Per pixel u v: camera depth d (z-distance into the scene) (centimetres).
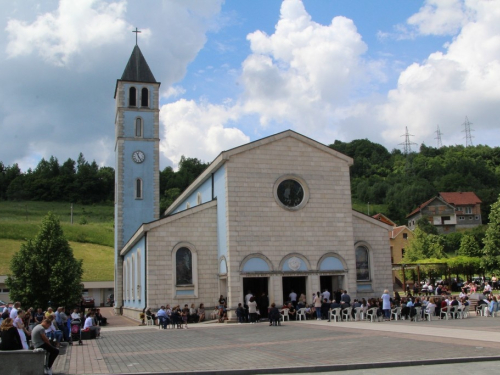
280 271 3688
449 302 3200
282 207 3772
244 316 3488
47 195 16350
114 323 4178
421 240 7731
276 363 1586
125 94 5888
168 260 3747
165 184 15738
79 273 4688
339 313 3241
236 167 3734
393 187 15062
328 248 3828
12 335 1500
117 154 5831
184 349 2047
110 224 13450
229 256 3606
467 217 13012
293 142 3881
